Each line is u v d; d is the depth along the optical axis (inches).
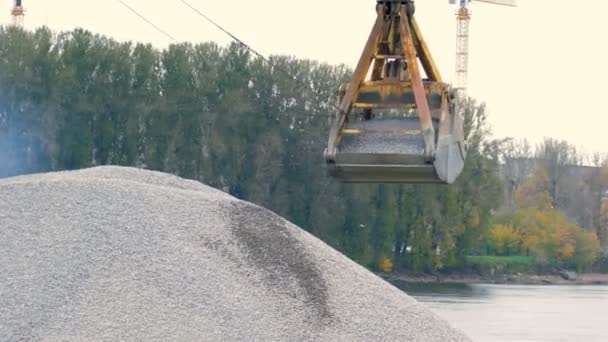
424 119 1738.4
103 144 4672.7
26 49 4547.2
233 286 1899.6
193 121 4771.2
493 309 4197.8
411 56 1765.5
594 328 3634.4
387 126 1820.9
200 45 4872.0
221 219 2041.1
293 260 1998.0
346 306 1934.1
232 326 1828.2
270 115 4837.6
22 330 1801.2
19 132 4539.9
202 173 4778.5
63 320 1815.9
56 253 1931.6
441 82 1804.9
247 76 4832.7
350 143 1793.8
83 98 4586.6
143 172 2277.3
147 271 1902.1
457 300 4586.6
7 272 1903.3
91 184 2079.2
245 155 4808.1
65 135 4589.1
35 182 2098.9
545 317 3973.9
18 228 1987.0
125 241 1953.7
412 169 1763.0
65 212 2014.0
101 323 1808.6
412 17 1796.3
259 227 2054.6
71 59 4598.9
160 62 4781.0
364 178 1791.3
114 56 4675.2
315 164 4857.3
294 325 1856.5
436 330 1955.0
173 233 1978.3
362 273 2065.7
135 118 4680.1
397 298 2021.4
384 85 1796.3
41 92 4554.6
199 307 1851.6
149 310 1834.4
